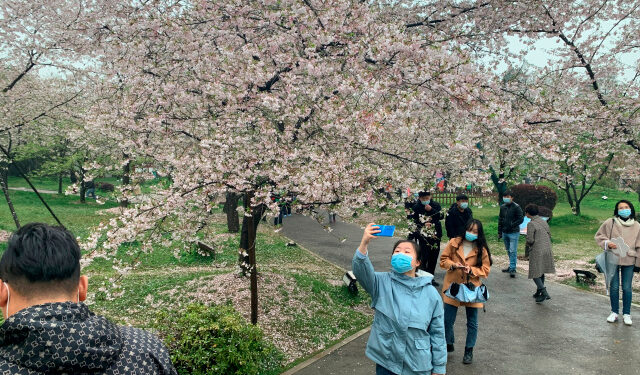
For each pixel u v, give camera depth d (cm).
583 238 1573
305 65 703
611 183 2859
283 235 1627
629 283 655
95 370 115
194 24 786
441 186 933
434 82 654
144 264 1091
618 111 970
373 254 1281
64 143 2461
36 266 120
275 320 654
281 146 668
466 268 519
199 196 655
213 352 420
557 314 715
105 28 838
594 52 988
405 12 986
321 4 703
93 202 2745
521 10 930
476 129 760
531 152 881
